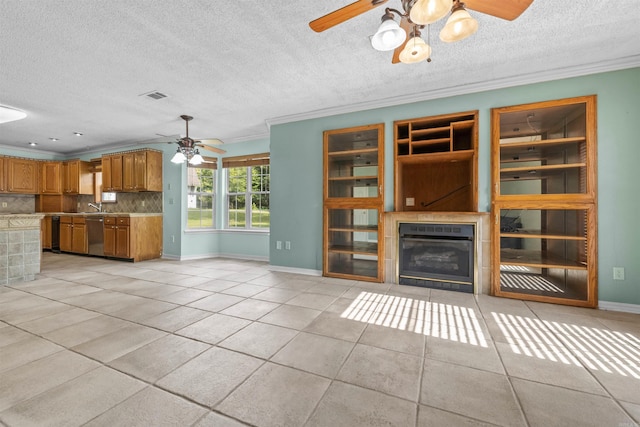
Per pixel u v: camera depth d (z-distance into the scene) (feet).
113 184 18.99
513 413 4.37
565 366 5.69
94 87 10.28
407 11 5.06
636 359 5.96
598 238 9.02
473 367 5.66
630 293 8.72
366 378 5.28
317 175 13.46
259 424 4.11
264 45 7.77
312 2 6.14
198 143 14.03
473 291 10.56
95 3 6.00
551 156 10.46
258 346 6.47
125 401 4.58
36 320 7.89
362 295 10.32
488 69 9.34
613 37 7.54
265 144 17.57
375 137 13.33
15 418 4.17
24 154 20.51
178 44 7.65
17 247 12.03
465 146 12.12
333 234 13.62
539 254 10.68
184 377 5.25
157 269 14.88
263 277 13.07
